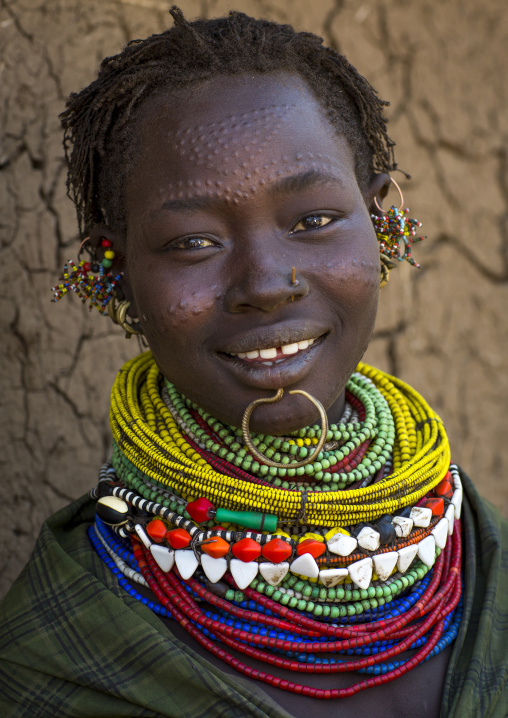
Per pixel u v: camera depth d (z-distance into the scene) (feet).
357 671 4.40
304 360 4.18
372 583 4.47
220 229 4.07
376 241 4.47
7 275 6.83
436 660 4.64
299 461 4.57
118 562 4.66
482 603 4.83
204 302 4.08
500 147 9.02
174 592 4.41
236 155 4.00
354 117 4.73
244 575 4.24
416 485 4.69
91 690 4.29
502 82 8.96
